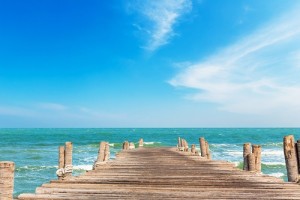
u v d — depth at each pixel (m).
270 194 6.11
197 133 128.38
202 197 5.85
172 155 16.45
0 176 4.78
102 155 15.16
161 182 7.44
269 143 71.56
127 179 7.84
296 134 117.25
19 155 42.44
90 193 6.13
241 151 47.34
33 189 20.31
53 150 50.03
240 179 7.93
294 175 8.21
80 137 94.75
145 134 117.25
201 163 12.11
